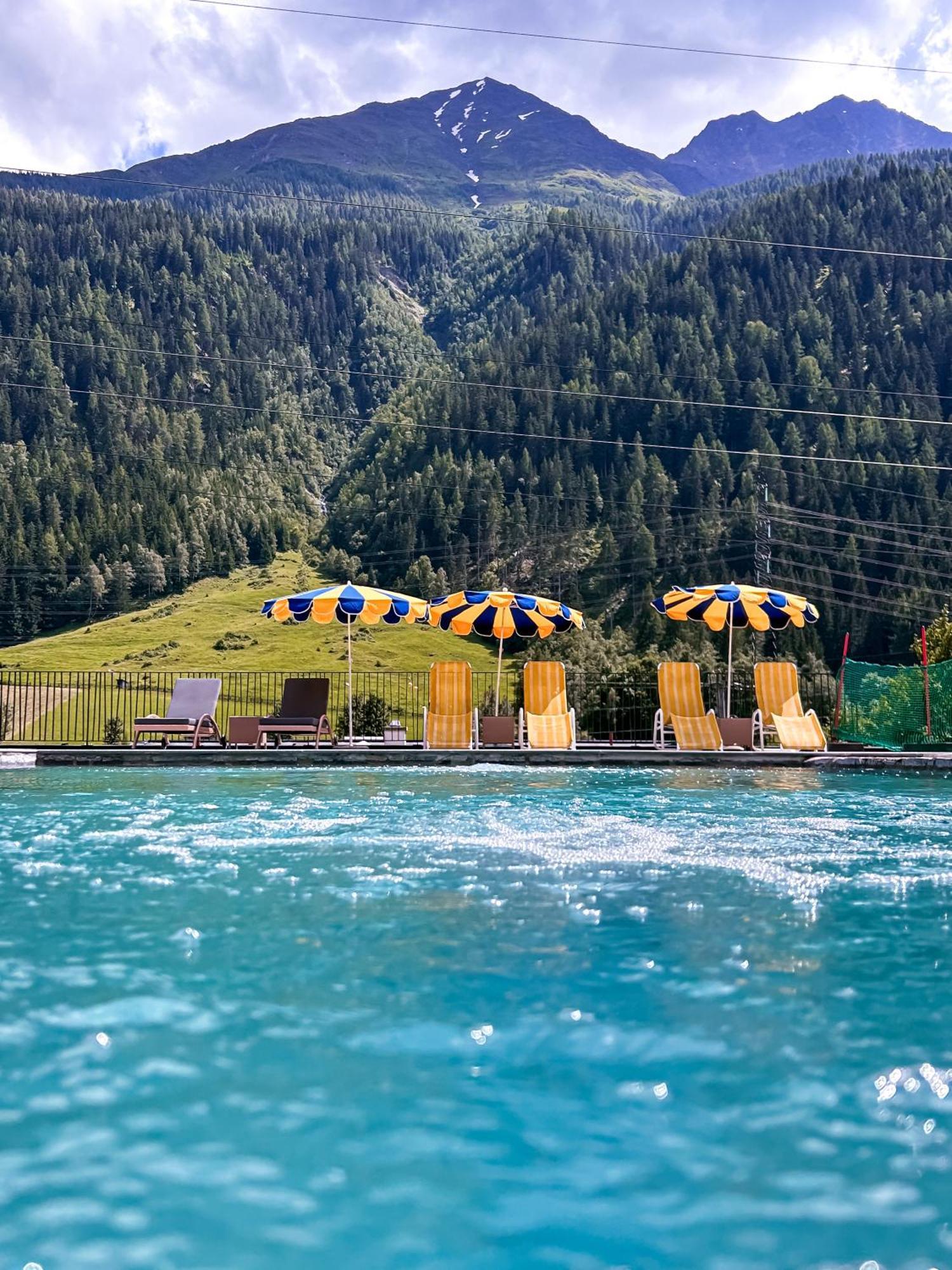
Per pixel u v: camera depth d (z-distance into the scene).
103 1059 3.27
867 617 71.69
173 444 125.94
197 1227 2.35
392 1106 2.95
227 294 164.88
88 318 136.62
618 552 84.50
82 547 101.38
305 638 84.06
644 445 96.44
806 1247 2.28
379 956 4.38
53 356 132.25
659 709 15.37
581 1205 2.45
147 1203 2.45
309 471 138.25
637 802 9.87
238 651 81.31
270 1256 2.24
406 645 79.88
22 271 139.62
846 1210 2.43
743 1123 2.86
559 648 60.94
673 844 7.23
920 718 15.43
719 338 109.31
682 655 62.34
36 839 7.31
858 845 7.27
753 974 4.17
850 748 15.66
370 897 5.46
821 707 22.08
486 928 4.84
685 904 5.39
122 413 126.75
